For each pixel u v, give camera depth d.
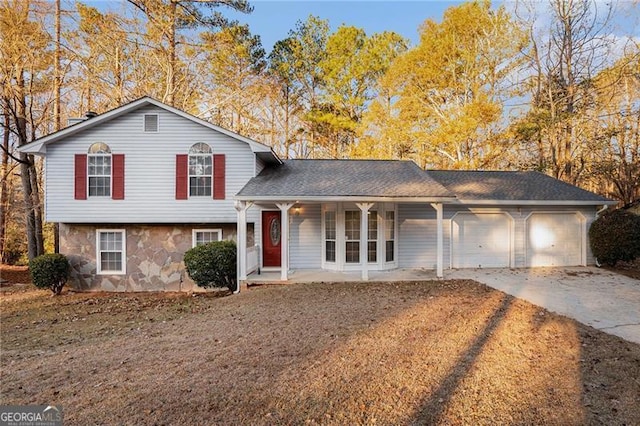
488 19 20.80
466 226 12.73
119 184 11.94
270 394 3.96
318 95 27.88
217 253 10.82
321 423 3.45
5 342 6.64
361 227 10.95
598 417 3.55
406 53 22.88
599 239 12.19
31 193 16.38
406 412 3.64
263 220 12.36
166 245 12.50
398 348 5.24
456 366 4.66
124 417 3.53
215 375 4.43
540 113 19.44
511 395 3.96
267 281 10.29
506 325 6.31
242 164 12.16
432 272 11.68
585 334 5.93
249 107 23.92
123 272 12.41
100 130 11.95
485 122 19.42
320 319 6.70
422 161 22.78
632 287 9.52
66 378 4.51
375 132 22.47
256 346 5.41
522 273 11.53
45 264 11.40
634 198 17.05
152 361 4.99
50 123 17.80
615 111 18.48
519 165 21.42
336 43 26.27
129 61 18.38
